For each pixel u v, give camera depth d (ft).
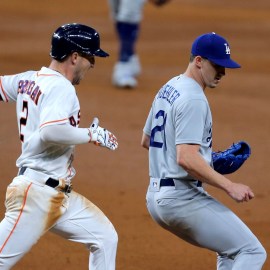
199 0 392.27
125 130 147.64
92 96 176.24
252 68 219.61
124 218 101.60
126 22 186.09
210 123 65.67
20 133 64.64
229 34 281.74
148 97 178.91
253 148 138.51
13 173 118.32
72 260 86.84
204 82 66.49
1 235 63.36
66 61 64.69
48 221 63.77
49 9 331.77
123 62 188.14
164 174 66.33
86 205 66.59
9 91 67.26
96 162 127.24
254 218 102.78
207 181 62.90
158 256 89.04
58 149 63.21
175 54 237.45
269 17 336.29
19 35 263.08
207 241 65.98
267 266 85.35
